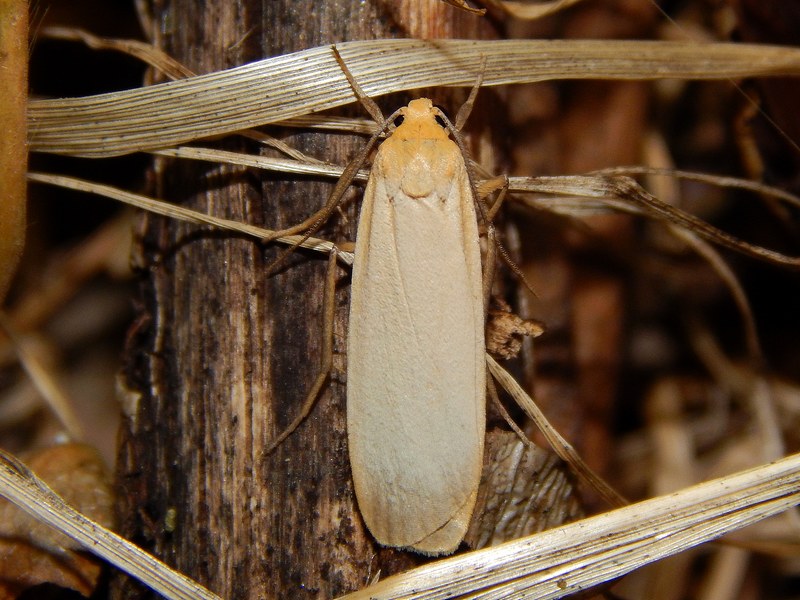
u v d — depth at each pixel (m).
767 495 0.05
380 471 0.05
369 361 0.05
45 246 0.07
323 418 0.05
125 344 0.05
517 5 0.05
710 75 0.05
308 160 0.05
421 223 0.05
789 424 0.06
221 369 0.05
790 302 0.07
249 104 0.05
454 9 0.05
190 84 0.05
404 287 0.05
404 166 0.05
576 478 0.05
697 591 0.06
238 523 0.05
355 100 0.05
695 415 0.07
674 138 0.07
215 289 0.05
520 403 0.05
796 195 0.06
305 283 0.05
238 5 0.05
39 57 0.06
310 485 0.05
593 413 0.06
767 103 0.06
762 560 0.06
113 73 0.06
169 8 0.05
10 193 0.05
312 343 0.05
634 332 0.07
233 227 0.05
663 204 0.05
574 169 0.06
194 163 0.05
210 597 0.05
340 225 0.05
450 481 0.05
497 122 0.05
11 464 0.05
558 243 0.06
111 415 0.07
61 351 0.07
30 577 0.05
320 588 0.05
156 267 0.05
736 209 0.07
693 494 0.05
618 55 0.05
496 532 0.05
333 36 0.05
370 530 0.05
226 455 0.05
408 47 0.05
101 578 0.05
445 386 0.05
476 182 0.05
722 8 0.06
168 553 0.05
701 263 0.07
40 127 0.05
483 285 0.05
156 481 0.05
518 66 0.05
